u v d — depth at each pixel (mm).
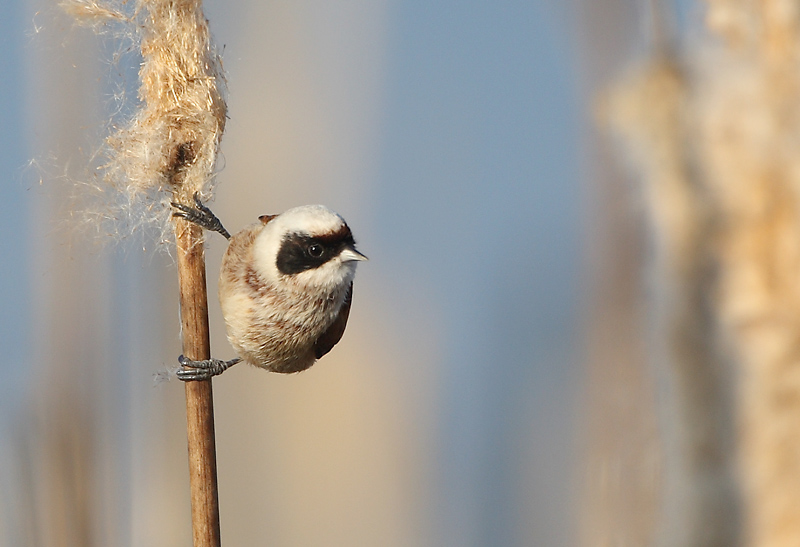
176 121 4875
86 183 4898
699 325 4816
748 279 4812
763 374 4812
